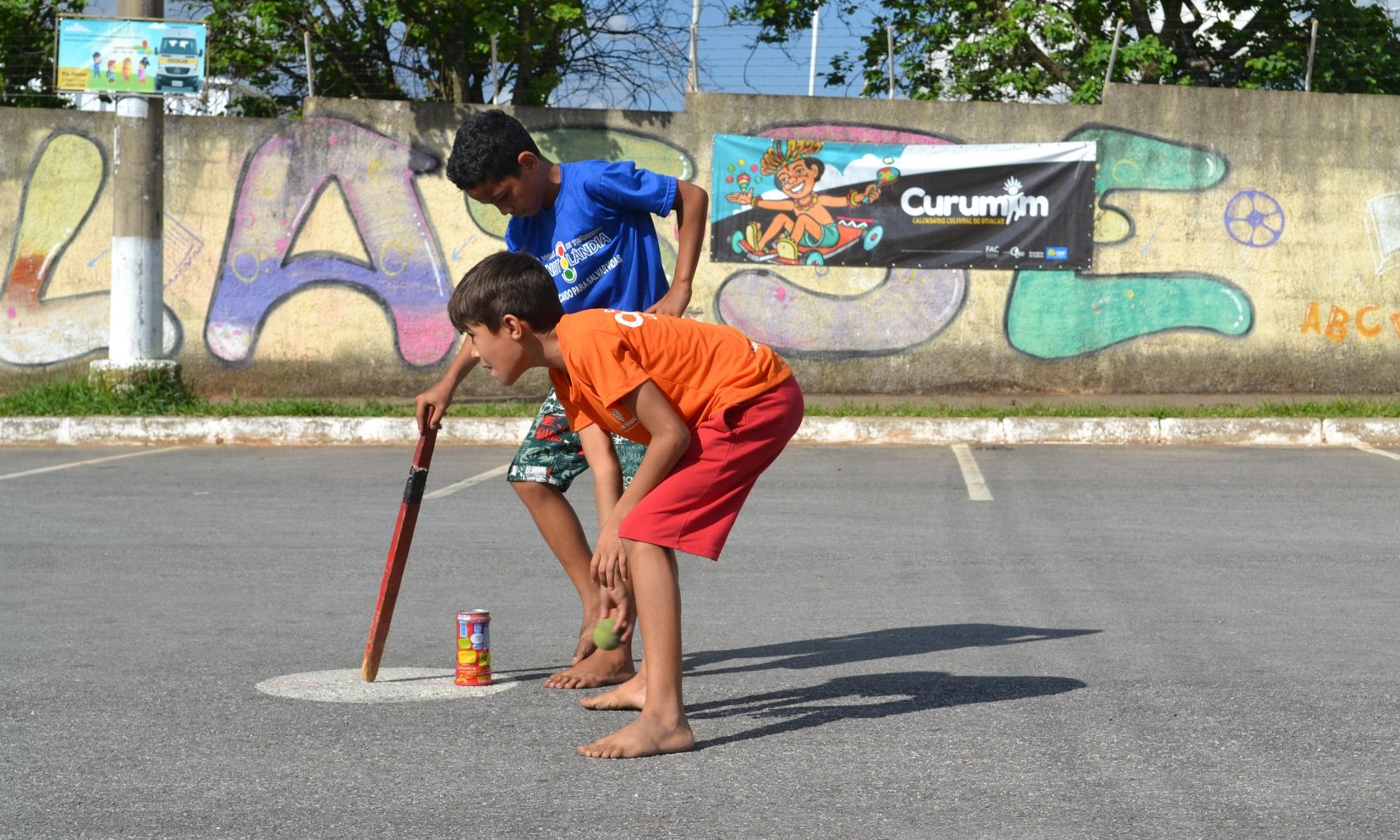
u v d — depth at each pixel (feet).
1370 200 44.98
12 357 45.24
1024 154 45.01
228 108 60.18
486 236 45.34
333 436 37.09
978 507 26.17
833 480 29.84
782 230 45.16
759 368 11.53
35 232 45.06
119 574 19.99
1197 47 59.77
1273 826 9.43
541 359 11.55
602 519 13.21
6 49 56.80
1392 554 21.26
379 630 13.62
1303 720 12.11
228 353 45.37
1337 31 55.67
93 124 45.01
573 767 10.85
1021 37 56.95
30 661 14.67
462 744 11.57
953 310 45.29
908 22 61.67
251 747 11.48
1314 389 45.34
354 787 10.40
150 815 9.80
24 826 9.59
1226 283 45.16
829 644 15.48
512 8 52.29
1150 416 37.40
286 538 23.02
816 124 45.06
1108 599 17.93
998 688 13.34
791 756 11.10
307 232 45.27
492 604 17.89
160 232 39.40
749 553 21.52
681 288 14.34
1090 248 45.14
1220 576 19.52
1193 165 44.96
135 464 32.86
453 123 45.11
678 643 11.33
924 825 9.45
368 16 56.44
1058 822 9.50
